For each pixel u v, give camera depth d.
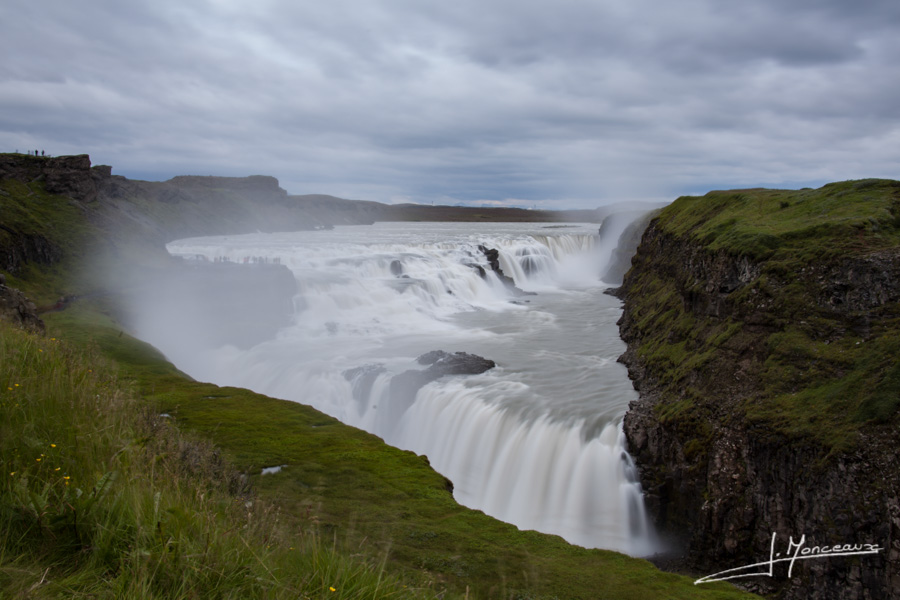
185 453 12.48
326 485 17.30
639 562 15.21
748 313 27.28
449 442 30.23
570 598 12.82
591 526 24.69
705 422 23.80
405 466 19.31
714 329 29.59
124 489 6.76
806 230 29.08
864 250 25.11
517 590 12.72
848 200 32.72
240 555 6.48
